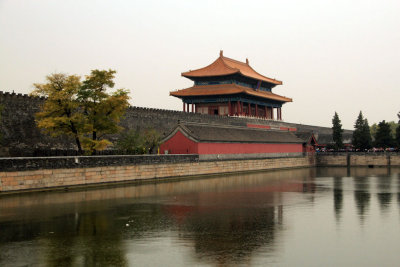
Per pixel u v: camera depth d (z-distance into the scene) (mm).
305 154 124188
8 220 36562
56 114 64625
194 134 82750
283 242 29781
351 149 144125
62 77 63969
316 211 42031
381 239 30812
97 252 27375
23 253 27141
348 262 25578
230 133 95500
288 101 173500
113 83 67188
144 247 28516
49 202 45469
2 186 48719
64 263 25266
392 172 98938
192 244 29203
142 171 67562
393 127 197375
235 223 36125
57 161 54531
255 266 24750
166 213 40438
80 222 36031
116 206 44062
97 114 66938
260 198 50906
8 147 66188
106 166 61219
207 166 83312
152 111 95688
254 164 99625
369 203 47312
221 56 159125
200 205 45281
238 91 139625
